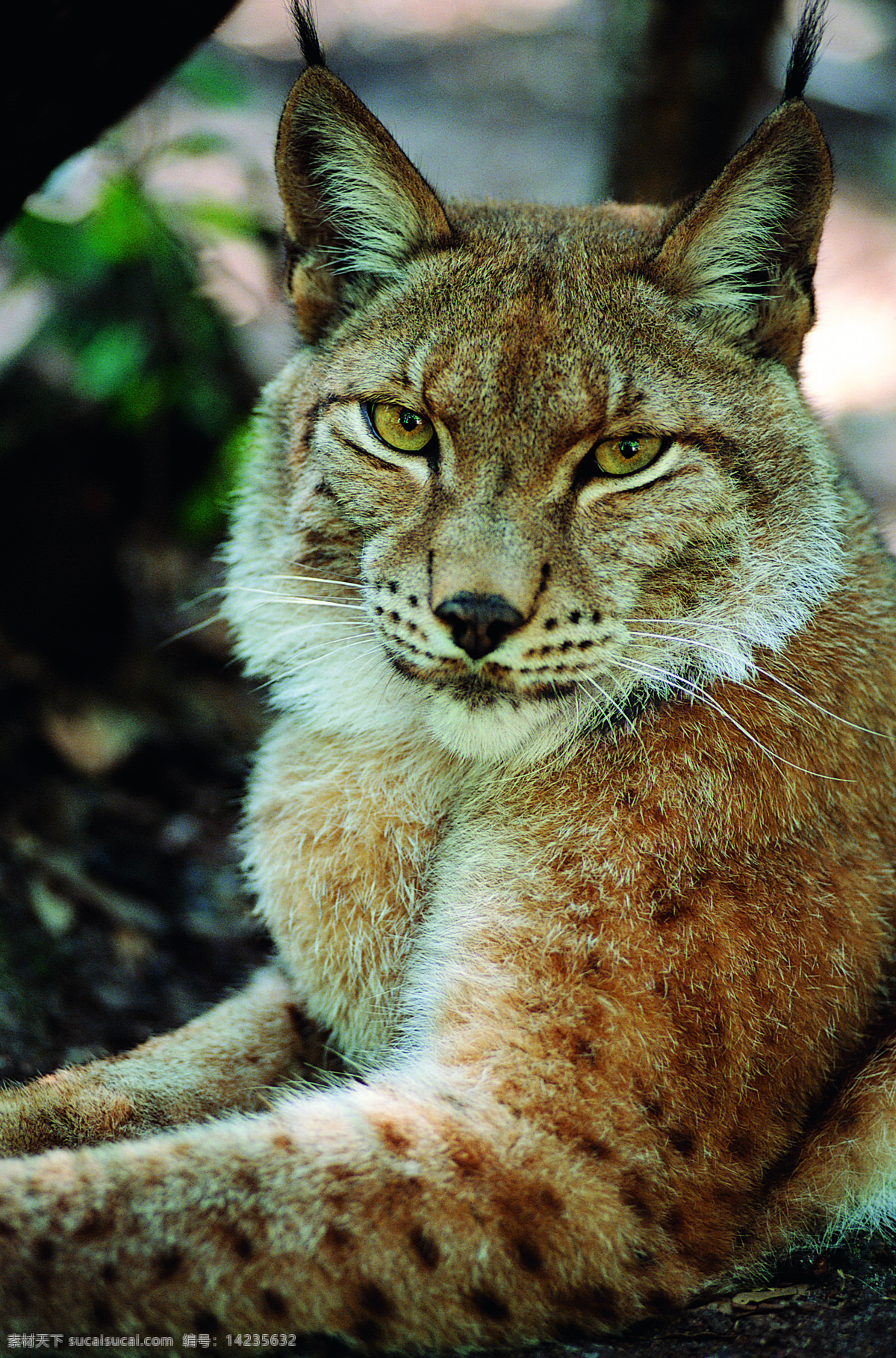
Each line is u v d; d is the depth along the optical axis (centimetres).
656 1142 616
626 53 1317
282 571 777
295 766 779
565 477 679
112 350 1279
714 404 696
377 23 3294
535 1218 598
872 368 2242
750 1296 641
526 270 704
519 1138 605
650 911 646
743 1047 639
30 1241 604
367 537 727
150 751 1258
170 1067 768
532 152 2689
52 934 955
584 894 653
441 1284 594
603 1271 604
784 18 1306
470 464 677
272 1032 793
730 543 699
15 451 1398
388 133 724
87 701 1294
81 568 1398
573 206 831
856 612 726
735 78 1298
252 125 1981
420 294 721
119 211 1205
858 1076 688
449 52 3181
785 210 712
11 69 755
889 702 721
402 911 737
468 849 710
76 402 1419
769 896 661
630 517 686
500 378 677
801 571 709
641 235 744
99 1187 615
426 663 680
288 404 785
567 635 672
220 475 1370
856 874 688
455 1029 643
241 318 1438
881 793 709
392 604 695
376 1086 644
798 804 680
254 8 3009
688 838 664
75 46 757
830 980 669
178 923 1042
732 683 696
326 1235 594
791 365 738
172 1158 621
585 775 693
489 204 828
